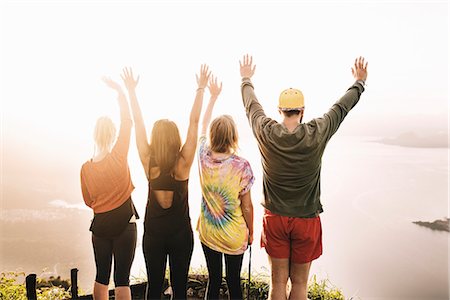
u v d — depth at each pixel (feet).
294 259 9.56
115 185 9.61
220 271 9.67
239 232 9.31
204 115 10.40
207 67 9.85
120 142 9.65
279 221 9.26
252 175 9.15
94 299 9.82
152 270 9.42
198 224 10.14
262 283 13.89
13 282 14.07
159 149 9.18
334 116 8.97
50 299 13.04
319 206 9.46
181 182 9.36
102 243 9.78
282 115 9.09
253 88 10.06
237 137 9.27
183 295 9.61
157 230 9.32
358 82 9.49
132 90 10.05
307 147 8.52
